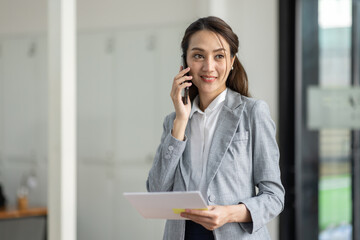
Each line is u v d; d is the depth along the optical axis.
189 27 1.88
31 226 4.27
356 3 4.06
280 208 1.81
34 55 4.47
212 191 1.80
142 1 4.20
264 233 1.88
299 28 4.20
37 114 4.45
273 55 4.22
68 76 3.14
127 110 4.23
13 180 4.52
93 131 4.36
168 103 4.09
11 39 4.58
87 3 4.39
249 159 1.84
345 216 4.09
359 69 4.06
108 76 4.30
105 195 4.29
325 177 4.15
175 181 1.89
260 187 1.84
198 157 1.89
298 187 4.20
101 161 4.31
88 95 4.38
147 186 1.99
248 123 1.85
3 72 4.59
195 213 1.67
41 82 4.44
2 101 4.60
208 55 1.83
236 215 1.73
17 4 4.56
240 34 4.24
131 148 4.21
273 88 4.23
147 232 4.11
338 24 4.11
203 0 4.05
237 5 4.25
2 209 4.34
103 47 4.32
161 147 1.92
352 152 4.07
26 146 4.49
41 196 4.40
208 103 1.93
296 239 4.18
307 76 4.20
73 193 3.17
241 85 1.97
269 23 4.22
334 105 4.12
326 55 4.15
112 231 4.23
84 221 4.37
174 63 4.07
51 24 3.14
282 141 4.23
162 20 4.14
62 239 3.09
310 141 4.20
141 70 4.20
